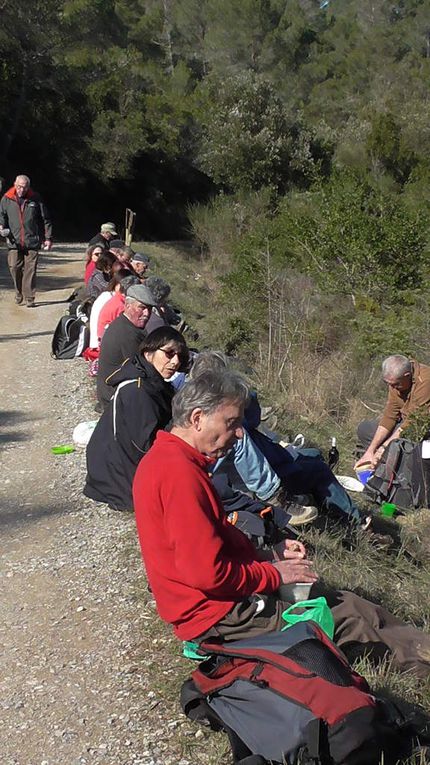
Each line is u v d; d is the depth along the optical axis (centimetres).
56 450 732
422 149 3247
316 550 527
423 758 303
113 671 407
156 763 342
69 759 346
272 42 6700
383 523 659
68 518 593
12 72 3475
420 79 5444
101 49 4797
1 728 367
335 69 6862
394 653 400
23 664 415
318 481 587
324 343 1198
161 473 328
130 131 3812
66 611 465
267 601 339
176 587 331
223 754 342
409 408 722
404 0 8300
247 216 2720
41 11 3488
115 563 520
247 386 338
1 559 532
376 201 1616
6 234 1416
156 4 6981
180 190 4156
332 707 303
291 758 302
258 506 475
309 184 3158
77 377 977
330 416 975
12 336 1223
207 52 6700
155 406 500
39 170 3672
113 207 3947
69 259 2219
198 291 1883
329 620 344
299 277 1477
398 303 1445
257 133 3228
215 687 327
